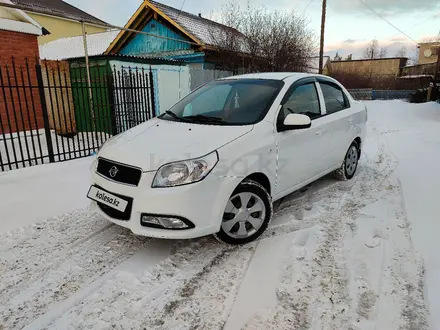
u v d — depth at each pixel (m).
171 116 3.84
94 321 2.21
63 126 9.43
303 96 3.98
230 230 3.04
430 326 2.09
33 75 8.98
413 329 2.07
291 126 3.42
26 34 8.95
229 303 2.38
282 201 4.23
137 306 2.36
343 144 4.66
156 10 13.59
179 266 2.83
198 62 13.75
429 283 2.48
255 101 3.59
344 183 4.89
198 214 2.71
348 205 4.05
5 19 8.32
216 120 3.43
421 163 5.49
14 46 8.72
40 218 3.72
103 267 2.82
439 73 23.53
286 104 3.64
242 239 3.12
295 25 15.71
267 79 3.95
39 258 2.96
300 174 3.80
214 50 13.44
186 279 2.66
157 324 2.19
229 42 13.92
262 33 15.17
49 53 15.97
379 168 5.60
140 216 2.73
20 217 3.73
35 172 5.25
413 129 9.24
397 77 37.25
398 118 12.50
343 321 2.18
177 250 3.08
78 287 2.56
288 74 4.15
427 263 2.72
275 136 3.34
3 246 3.15
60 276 2.70
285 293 2.46
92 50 16.05
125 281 2.63
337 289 2.50
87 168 5.56
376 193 4.42
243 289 2.52
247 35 15.18
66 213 3.87
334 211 3.88
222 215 2.87
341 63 43.41
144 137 3.19
